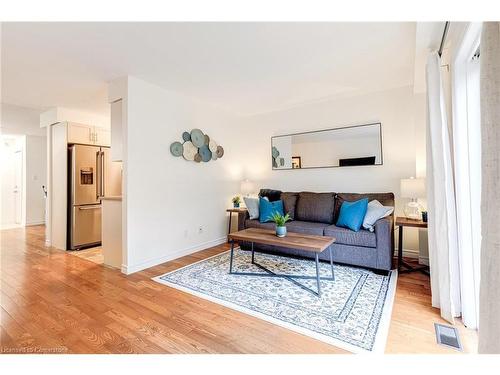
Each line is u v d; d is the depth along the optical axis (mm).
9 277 2799
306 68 2852
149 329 1788
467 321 1771
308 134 4152
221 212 4375
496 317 919
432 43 2115
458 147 1849
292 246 2381
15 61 2553
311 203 3668
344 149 3834
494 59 959
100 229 4305
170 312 2021
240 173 4832
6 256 3650
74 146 4000
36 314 1999
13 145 6672
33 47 2287
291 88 3473
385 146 3531
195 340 1659
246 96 3773
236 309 2057
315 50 2447
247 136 4844
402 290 2367
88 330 1777
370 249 2830
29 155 6371
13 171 6676
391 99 3488
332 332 1729
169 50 2391
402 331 1729
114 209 3148
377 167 3594
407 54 2557
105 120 4559
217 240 4266
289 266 3049
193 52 2436
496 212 930
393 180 3479
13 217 6660
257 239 2598
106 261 3238
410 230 3373
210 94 3662
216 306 2109
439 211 1912
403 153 3408
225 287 2477
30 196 6398
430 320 1863
